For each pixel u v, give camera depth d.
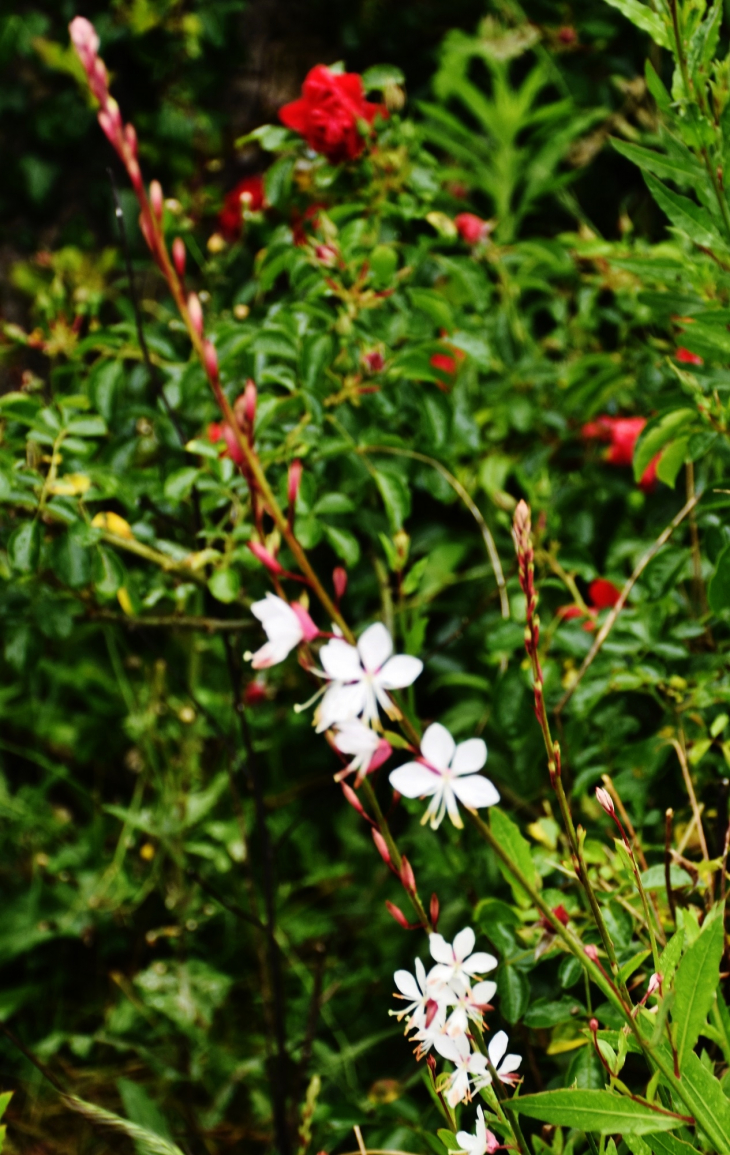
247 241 1.32
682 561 0.89
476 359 0.96
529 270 1.30
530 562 0.65
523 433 1.22
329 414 0.96
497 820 0.66
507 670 0.93
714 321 0.78
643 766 0.88
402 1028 1.04
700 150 0.81
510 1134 0.70
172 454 1.17
